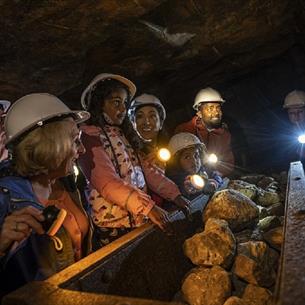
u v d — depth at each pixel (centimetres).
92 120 168
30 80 292
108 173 151
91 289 110
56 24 250
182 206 181
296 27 453
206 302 120
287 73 619
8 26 235
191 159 233
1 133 173
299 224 119
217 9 341
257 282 127
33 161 109
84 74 333
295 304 69
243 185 264
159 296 144
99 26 269
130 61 356
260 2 358
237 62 514
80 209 148
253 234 175
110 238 163
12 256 107
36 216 94
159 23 318
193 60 432
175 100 549
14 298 91
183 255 169
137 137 185
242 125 627
